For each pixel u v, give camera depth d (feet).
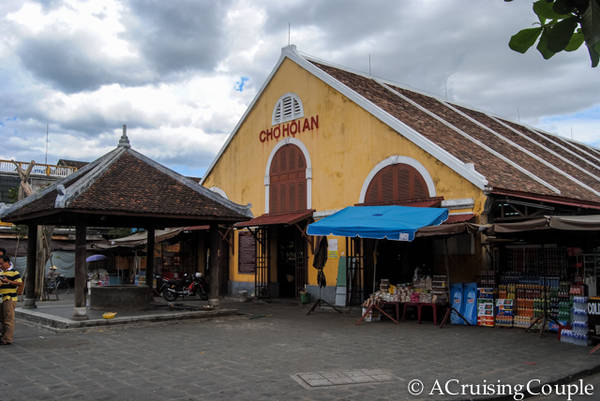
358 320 44.86
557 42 7.57
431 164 47.93
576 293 33.65
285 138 64.23
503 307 40.14
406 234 38.63
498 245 44.78
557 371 25.44
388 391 21.90
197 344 33.27
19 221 49.34
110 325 41.16
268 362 27.63
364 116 54.85
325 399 20.80
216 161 75.25
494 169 48.85
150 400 20.76
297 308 55.62
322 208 58.80
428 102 72.13
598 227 30.14
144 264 92.73
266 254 65.82
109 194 42.47
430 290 43.04
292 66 64.23
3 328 33.40
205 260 77.92
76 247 41.39
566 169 66.08
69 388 22.58
